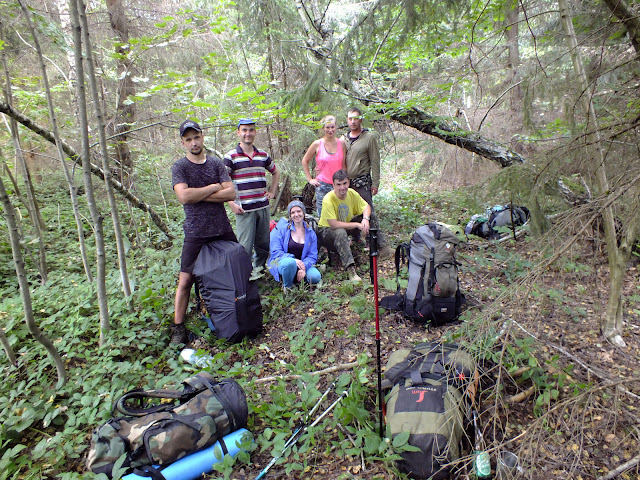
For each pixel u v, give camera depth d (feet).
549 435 6.57
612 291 9.35
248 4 19.17
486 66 18.19
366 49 13.17
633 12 8.02
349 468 7.06
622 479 6.40
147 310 11.50
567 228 6.68
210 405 7.14
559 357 9.14
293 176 22.90
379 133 21.86
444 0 10.26
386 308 11.83
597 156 7.89
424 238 11.07
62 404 8.47
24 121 10.03
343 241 14.64
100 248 9.73
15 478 6.76
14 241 7.54
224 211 11.47
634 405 7.73
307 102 15.52
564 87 9.54
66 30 16.84
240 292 10.59
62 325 10.79
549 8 12.37
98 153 17.08
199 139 10.71
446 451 6.44
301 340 10.50
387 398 7.70
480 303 11.89
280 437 7.23
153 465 6.51
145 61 19.66
